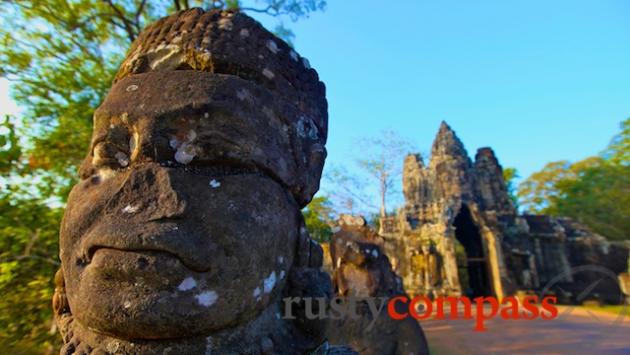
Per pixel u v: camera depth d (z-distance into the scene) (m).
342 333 5.79
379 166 27.73
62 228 1.73
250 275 1.61
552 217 23.28
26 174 5.34
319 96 2.46
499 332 10.66
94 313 1.42
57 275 2.00
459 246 21.89
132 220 1.49
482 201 23.94
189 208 1.52
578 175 24.25
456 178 23.64
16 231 4.95
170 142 1.66
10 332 4.51
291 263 1.96
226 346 1.54
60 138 6.29
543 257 21.41
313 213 23.89
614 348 8.48
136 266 1.40
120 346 1.45
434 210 22.25
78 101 6.89
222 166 1.72
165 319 1.39
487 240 21.20
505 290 19.27
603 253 20.12
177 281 1.42
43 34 6.81
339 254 6.37
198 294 1.45
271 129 1.91
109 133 1.73
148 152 1.65
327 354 2.17
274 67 2.10
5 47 6.52
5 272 4.35
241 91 1.80
